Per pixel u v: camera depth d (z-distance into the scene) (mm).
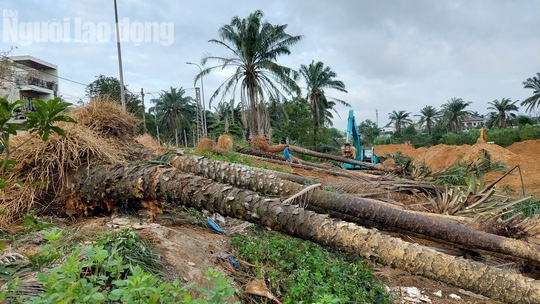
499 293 3441
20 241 3307
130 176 4379
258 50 28688
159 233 3619
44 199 4406
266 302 3248
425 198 8414
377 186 8836
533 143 29672
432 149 27984
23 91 27531
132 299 1827
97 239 3174
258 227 5391
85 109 5246
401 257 3637
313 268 3951
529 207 7551
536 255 4203
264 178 4879
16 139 4520
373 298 3750
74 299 1740
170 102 56656
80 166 4555
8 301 2045
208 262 3627
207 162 5133
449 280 3545
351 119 19266
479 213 6469
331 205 4562
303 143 38781
